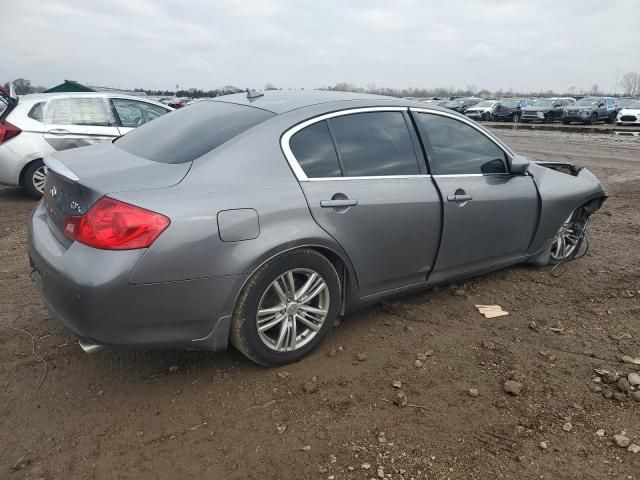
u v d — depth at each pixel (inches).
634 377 121.5
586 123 1208.2
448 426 105.4
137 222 98.1
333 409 109.7
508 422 107.1
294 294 120.6
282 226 113.4
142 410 108.1
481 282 178.7
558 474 93.6
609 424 107.3
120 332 101.1
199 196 105.0
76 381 117.3
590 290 175.2
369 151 134.0
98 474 91.1
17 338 134.5
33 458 94.3
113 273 97.0
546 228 179.8
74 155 128.5
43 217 126.2
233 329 113.9
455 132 155.7
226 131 120.7
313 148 124.3
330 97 137.9
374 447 99.0
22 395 111.8
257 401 111.5
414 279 147.8
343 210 123.8
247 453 96.7
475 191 152.8
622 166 463.8
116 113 315.3
